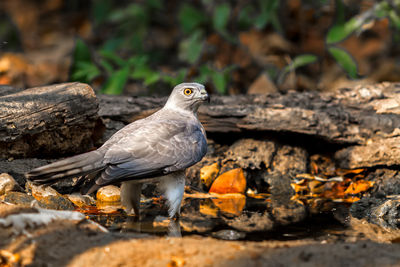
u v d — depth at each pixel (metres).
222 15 17.42
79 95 9.39
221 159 10.79
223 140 11.34
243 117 10.80
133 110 11.01
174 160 7.93
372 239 7.08
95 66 14.69
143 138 7.86
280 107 11.02
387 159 10.30
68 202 8.52
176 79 14.90
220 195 9.99
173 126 8.26
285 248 6.07
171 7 23.38
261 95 12.04
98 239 6.21
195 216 8.36
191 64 17.25
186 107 8.95
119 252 5.82
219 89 14.30
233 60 17.38
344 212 8.77
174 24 22.95
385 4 15.47
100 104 11.27
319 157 11.34
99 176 7.37
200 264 5.57
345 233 7.41
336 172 10.81
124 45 21.08
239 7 19.12
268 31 17.62
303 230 7.57
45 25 25.05
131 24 22.02
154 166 7.73
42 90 9.49
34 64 18.80
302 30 17.52
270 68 16.97
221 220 8.12
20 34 24.20
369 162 10.42
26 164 9.02
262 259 5.67
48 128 9.02
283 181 10.65
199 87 8.91
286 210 8.91
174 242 6.25
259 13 18.89
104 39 23.58
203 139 8.62
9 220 6.30
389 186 10.04
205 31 18.88
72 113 9.25
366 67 16.77
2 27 24.38
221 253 5.86
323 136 10.80
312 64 16.98
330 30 14.74
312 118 10.73
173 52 21.41
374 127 10.80
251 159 10.72
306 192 10.36
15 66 18.17
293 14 17.64
